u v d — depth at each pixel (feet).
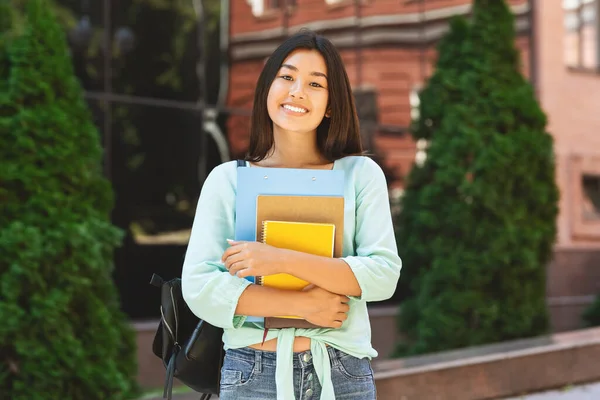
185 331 6.30
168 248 23.44
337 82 5.87
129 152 22.97
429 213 19.29
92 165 14.76
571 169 29.91
